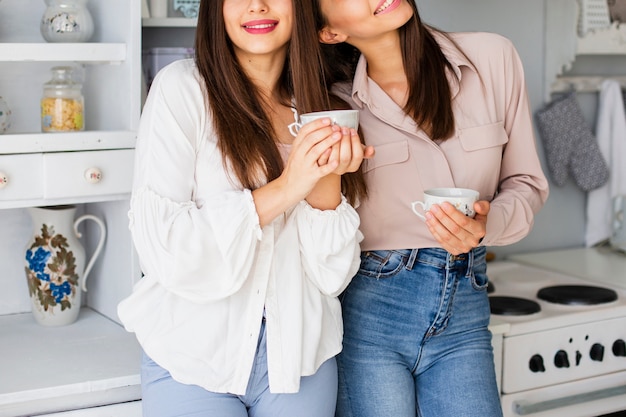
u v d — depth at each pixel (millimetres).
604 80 2967
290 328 1496
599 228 3029
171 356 1498
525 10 2812
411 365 1774
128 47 1936
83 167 1892
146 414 1550
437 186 1744
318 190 1526
